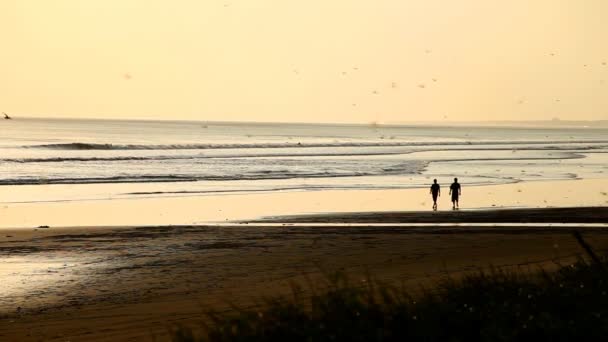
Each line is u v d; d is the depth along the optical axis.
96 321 46.69
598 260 34.69
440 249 75.31
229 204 133.88
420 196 149.00
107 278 62.66
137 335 41.38
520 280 35.09
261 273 63.16
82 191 160.25
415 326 25.88
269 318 26.64
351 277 56.50
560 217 108.00
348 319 25.86
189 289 56.91
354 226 99.19
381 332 25.25
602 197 147.38
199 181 186.50
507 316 26.75
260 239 85.88
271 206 130.25
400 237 86.50
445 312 26.83
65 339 41.84
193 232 93.00
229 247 79.50
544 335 25.77
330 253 73.94
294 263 68.12
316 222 105.00
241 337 25.67
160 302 52.25
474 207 128.25
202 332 39.72
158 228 97.25
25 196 148.75
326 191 160.12
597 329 25.86
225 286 57.50
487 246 76.94
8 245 82.12
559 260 60.41
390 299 27.70
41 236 89.56
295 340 25.25
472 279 32.84
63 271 66.12
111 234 91.25
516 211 116.88
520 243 78.88
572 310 27.75
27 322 47.16
